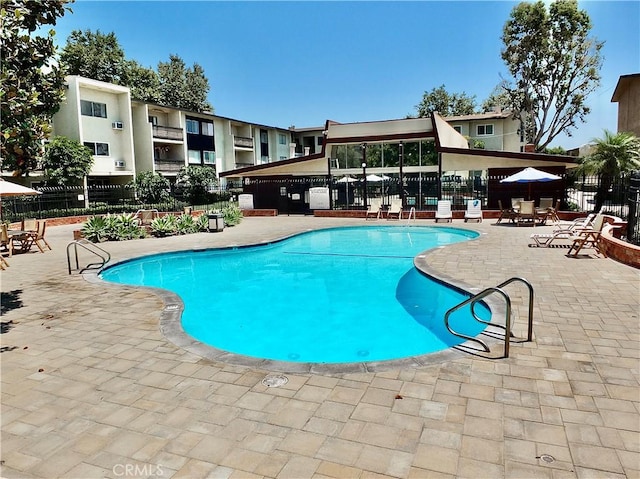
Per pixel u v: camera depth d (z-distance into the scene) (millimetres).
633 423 3188
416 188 24125
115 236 14992
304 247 14266
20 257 12094
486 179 20953
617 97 28000
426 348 6016
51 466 2867
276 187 25156
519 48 31469
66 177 24484
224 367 4410
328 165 23406
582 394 3639
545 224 16859
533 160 19609
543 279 7812
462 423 3242
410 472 2701
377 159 23938
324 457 2877
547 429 3137
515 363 4285
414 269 9961
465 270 8828
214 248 12938
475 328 6539
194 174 31781
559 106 32562
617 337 4922
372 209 21312
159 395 3842
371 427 3221
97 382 4145
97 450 3039
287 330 6883
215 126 39562
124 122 30812
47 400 3807
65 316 6383
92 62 39438
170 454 2965
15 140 5641
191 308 8102
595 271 8359
